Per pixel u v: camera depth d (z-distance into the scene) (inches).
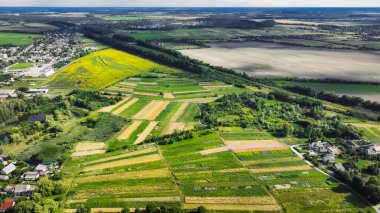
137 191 4547.2
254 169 5128.0
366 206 4286.4
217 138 6171.3
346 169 5088.6
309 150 5718.5
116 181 4776.1
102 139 6205.7
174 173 4992.6
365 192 4451.3
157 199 4375.0
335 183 4778.5
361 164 5319.9
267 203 4323.3
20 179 4837.6
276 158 5467.5
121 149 5757.9
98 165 5226.4
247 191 4571.9
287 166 5221.5
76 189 4584.2
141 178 4857.3
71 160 5383.9
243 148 5802.2
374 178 4635.8
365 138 6289.4
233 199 4397.1
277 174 4990.2
